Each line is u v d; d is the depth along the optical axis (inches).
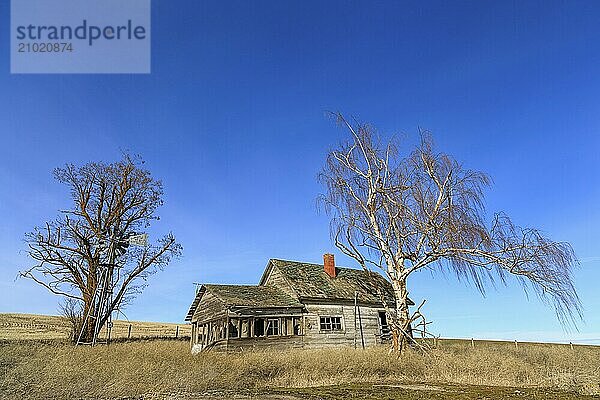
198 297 1338.6
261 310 1214.9
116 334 1929.1
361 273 1603.1
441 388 674.2
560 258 984.3
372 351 988.6
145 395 565.9
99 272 1428.4
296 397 581.0
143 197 1573.6
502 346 1423.5
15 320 2033.7
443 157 1085.8
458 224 1035.9
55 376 612.1
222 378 696.4
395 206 1128.2
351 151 1203.2
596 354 1152.8
